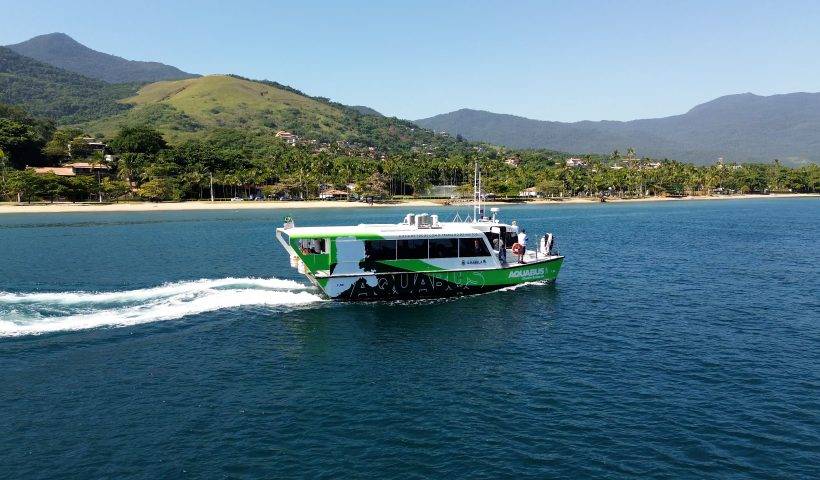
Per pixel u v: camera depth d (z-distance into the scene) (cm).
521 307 3772
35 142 18762
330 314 3541
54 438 1966
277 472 1775
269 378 2512
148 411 2175
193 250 6712
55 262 5709
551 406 2244
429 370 2630
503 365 2700
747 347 2981
